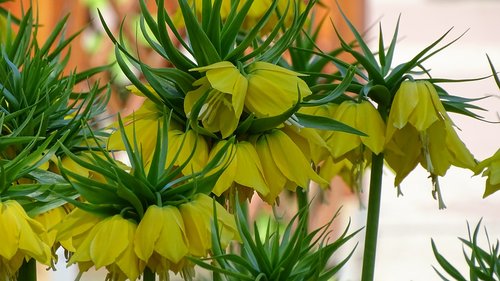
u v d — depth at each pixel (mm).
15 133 1684
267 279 1655
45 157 1659
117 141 1741
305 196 1967
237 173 1731
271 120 1731
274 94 1725
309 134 1804
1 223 1618
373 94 1868
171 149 1730
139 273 1627
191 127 1746
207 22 1727
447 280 1778
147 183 1631
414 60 1831
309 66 1987
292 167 1771
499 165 1777
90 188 1623
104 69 1886
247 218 1909
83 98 1859
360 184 1910
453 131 1851
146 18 1702
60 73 1848
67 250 1783
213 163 1649
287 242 1721
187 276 1646
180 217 1629
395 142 1876
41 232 1651
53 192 1618
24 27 1848
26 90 1771
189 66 1717
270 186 1770
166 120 1648
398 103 1827
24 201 1659
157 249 1613
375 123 1853
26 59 1786
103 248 1612
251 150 1750
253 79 1725
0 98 1758
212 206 1646
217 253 1625
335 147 1873
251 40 1722
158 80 1740
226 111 1735
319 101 1742
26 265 1747
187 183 1646
